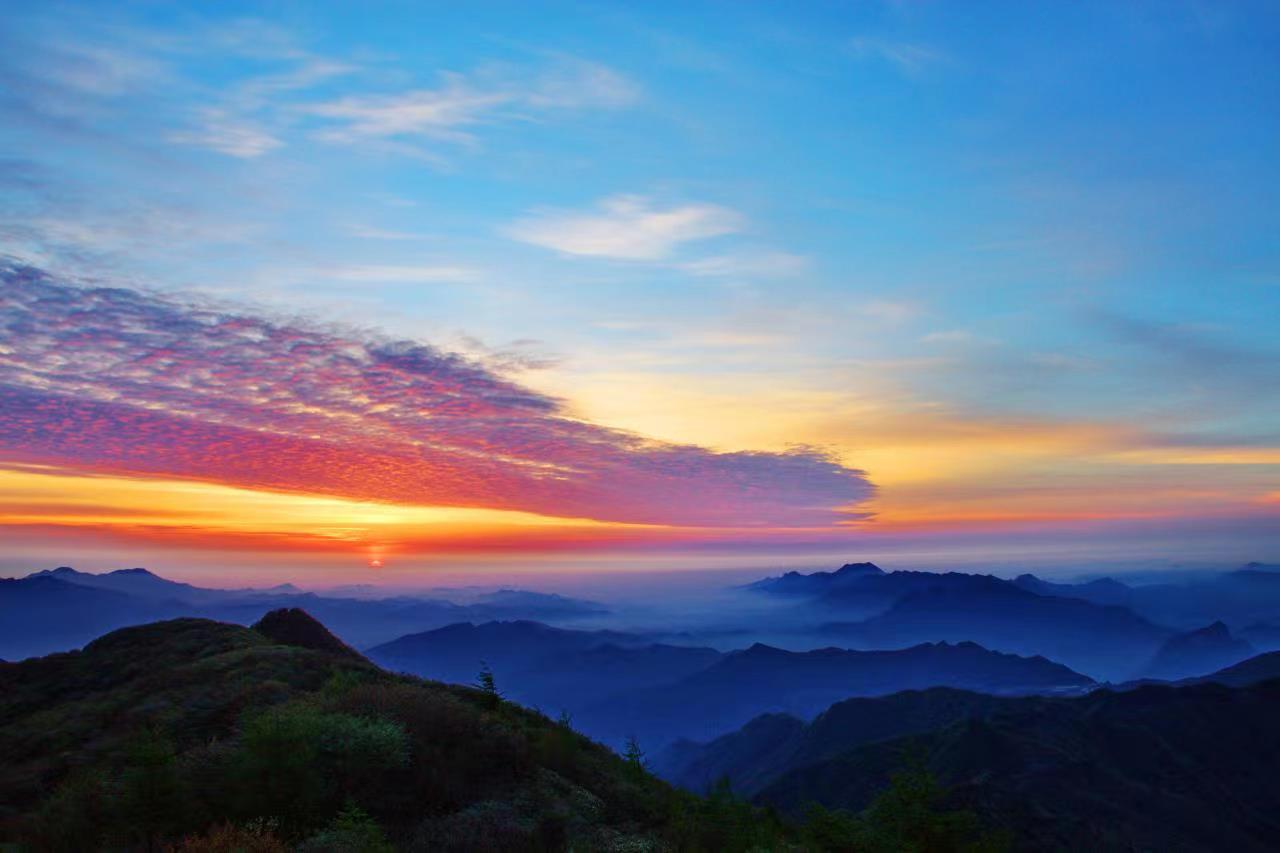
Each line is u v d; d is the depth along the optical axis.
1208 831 90.94
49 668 27.41
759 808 20.95
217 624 31.09
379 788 14.67
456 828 14.00
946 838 20.06
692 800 19.20
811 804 21.05
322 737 15.30
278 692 21.39
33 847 12.48
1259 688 127.06
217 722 19.38
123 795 13.44
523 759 17.39
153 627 30.84
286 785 13.62
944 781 97.38
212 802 13.38
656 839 15.78
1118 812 89.25
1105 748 111.81
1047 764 100.38
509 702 24.41
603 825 16.08
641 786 19.25
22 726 21.98
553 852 14.27
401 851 12.91
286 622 32.12
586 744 22.19
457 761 16.28
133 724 19.81
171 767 13.80
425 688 23.38
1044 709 122.62
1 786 16.81
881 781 105.19
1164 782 103.19
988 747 105.50
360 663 26.45
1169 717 121.00
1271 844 91.75
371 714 17.50
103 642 29.77
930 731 120.50
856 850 19.39
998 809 84.75
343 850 11.96
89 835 12.72
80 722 21.14
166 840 12.41
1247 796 103.44
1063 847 78.75
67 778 16.53
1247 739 116.12
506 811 15.13
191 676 23.67
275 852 11.70
